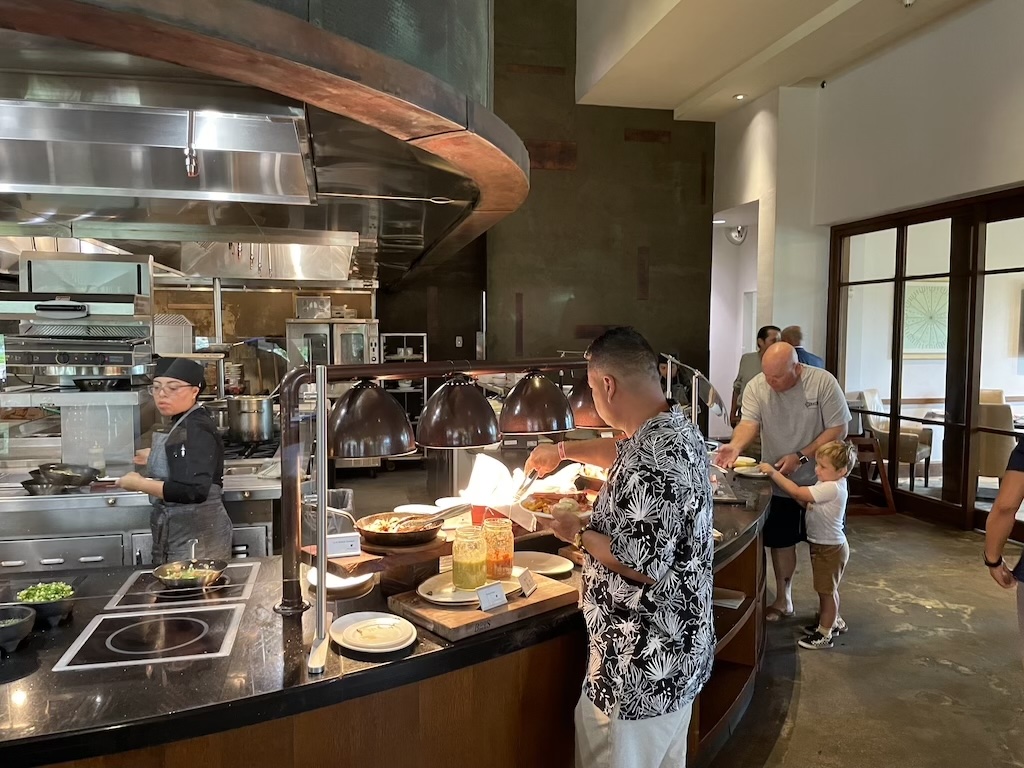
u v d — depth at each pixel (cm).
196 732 136
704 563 173
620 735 167
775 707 308
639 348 176
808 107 700
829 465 356
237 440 430
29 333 316
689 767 241
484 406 183
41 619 169
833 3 545
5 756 125
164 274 534
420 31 185
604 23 700
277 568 214
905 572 475
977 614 406
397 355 846
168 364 287
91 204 319
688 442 169
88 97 190
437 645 165
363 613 175
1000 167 509
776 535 394
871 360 668
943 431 590
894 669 341
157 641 164
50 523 305
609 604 171
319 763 153
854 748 277
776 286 707
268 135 247
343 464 784
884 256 650
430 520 212
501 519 204
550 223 807
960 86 538
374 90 165
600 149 809
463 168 246
